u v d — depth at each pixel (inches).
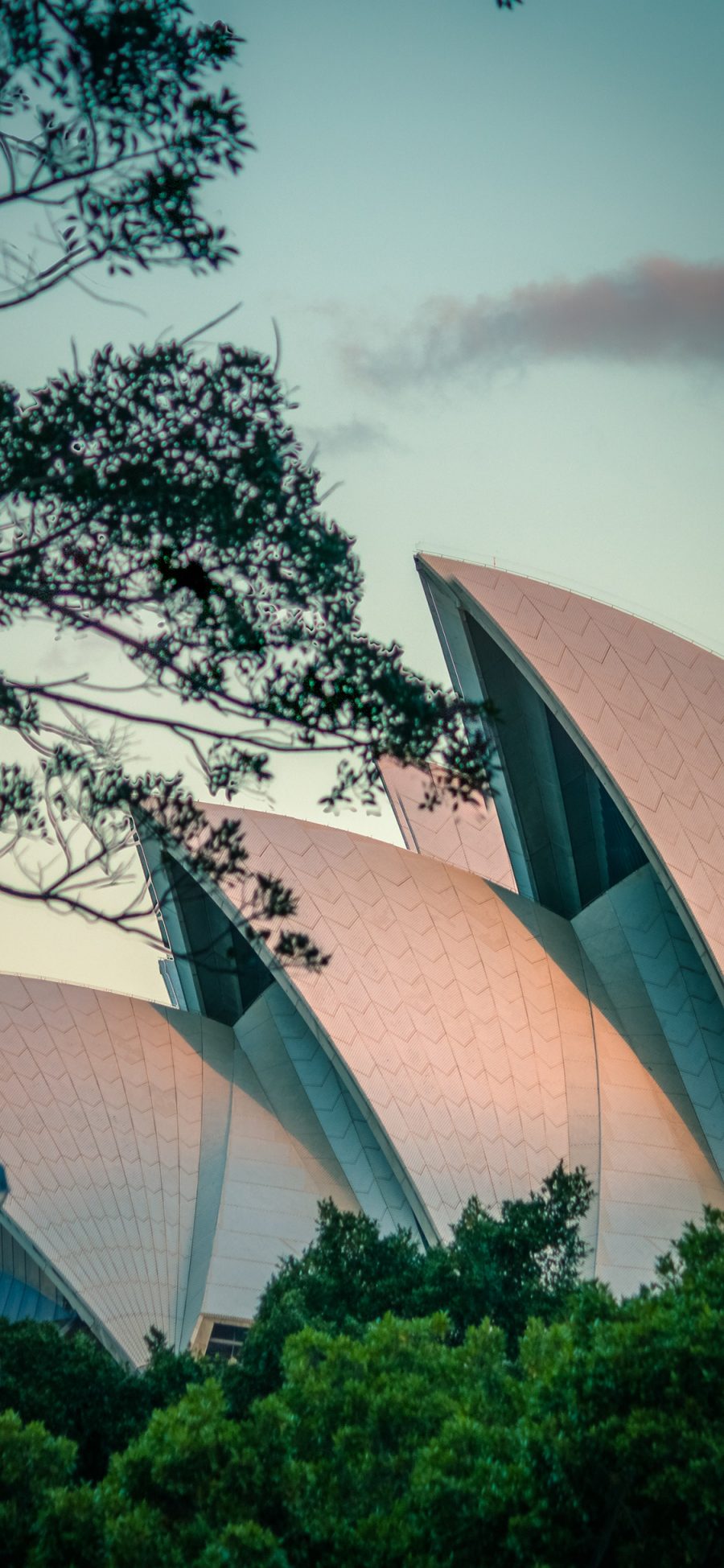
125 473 510.0
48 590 515.5
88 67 499.5
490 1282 914.1
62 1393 870.4
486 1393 682.2
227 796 545.6
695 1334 573.6
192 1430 646.5
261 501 518.6
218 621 524.4
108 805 530.9
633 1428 545.6
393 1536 571.5
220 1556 564.1
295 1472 620.4
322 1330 856.3
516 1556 556.1
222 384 526.9
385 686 542.6
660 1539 542.9
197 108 517.7
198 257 521.0
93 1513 611.2
